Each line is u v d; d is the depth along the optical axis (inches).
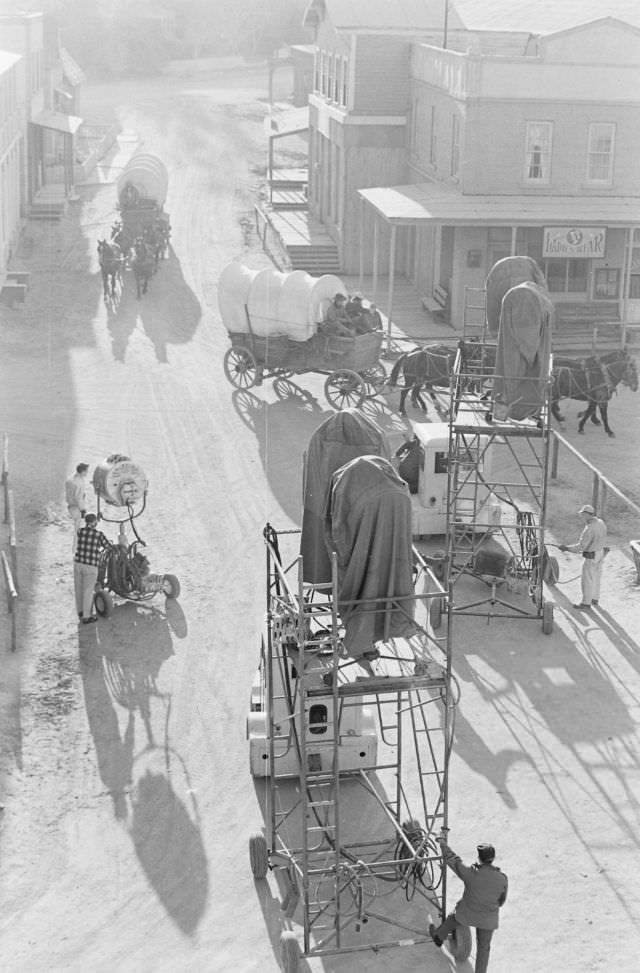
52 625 953.5
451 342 1756.9
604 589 1029.8
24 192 2362.2
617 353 1427.2
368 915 621.3
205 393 1555.1
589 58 1759.4
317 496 639.8
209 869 675.4
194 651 917.2
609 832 708.0
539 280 1056.8
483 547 1099.3
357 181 2140.7
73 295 1994.3
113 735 803.4
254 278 1498.5
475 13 2162.9
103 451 1337.4
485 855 582.9
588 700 850.8
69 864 677.3
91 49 4247.0
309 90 3427.7
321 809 726.5
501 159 1787.6
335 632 589.9
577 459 1347.2
